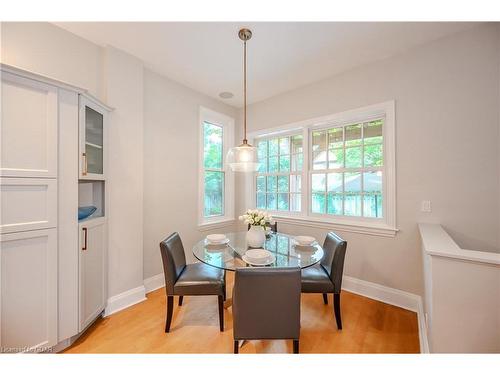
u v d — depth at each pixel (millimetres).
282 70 2586
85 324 1753
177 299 2393
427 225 1992
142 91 2422
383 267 2330
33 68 1776
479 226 1831
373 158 2533
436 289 1214
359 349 1617
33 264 1451
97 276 1922
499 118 1761
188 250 3051
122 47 2176
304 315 2064
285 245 2068
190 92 3076
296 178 3246
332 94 2713
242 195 3750
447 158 1964
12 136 1367
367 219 2551
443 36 1969
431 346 1275
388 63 2287
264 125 3449
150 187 2619
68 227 1618
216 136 3611
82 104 1708
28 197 1430
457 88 1916
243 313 1395
